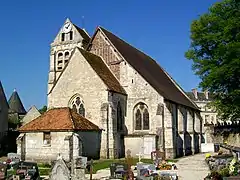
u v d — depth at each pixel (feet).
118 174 88.48
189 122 188.44
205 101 395.96
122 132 152.56
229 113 145.89
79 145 120.67
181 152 168.66
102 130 139.44
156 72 195.00
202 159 146.20
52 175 73.00
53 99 153.28
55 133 122.93
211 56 140.87
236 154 111.55
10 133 193.77
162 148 146.20
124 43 189.06
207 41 136.46
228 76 127.44
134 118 156.04
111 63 164.45
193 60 143.54
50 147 122.52
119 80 160.97
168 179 83.56
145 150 143.95
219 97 143.54
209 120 392.06
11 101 290.76
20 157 124.47
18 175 82.48
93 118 143.74
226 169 79.82
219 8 134.82
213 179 76.38
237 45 122.62
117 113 149.59
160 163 116.88
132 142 149.18
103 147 138.10
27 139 126.31
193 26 140.56
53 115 131.34
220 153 147.33
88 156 129.49
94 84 145.79
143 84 155.63
